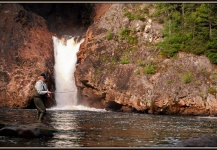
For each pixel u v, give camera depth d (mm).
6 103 37562
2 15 44469
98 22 43719
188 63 34469
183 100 32094
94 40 41344
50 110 33750
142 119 24578
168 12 40250
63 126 18578
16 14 44594
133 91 34031
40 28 46500
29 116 24703
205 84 32906
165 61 35094
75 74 40188
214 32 36469
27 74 38938
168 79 33375
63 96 42062
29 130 14383
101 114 28703
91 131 16734
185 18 39062
